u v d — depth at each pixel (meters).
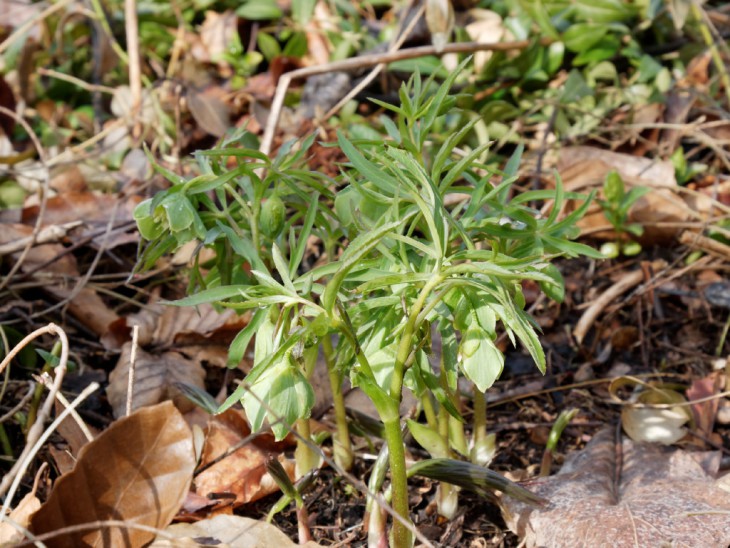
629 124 1.38
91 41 1.73
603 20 1.42
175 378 1.01
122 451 0.79
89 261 1.21
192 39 1.62
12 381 0.98
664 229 1.23
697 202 1.26
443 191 0.78
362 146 0.89
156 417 0.79
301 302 0.73
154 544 0.79
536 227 0.82
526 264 0.74
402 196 0.78
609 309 1.17
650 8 1.39
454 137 0.77
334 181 0.83
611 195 1.19
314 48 1.54
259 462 0.92
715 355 1.11
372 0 1.67
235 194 0.83
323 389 1.00
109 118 1.58
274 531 0.82
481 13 1.49
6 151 1.42
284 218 0.84
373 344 0.76
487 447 0.91
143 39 1.65
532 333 0.72
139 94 1.44
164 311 1.12
